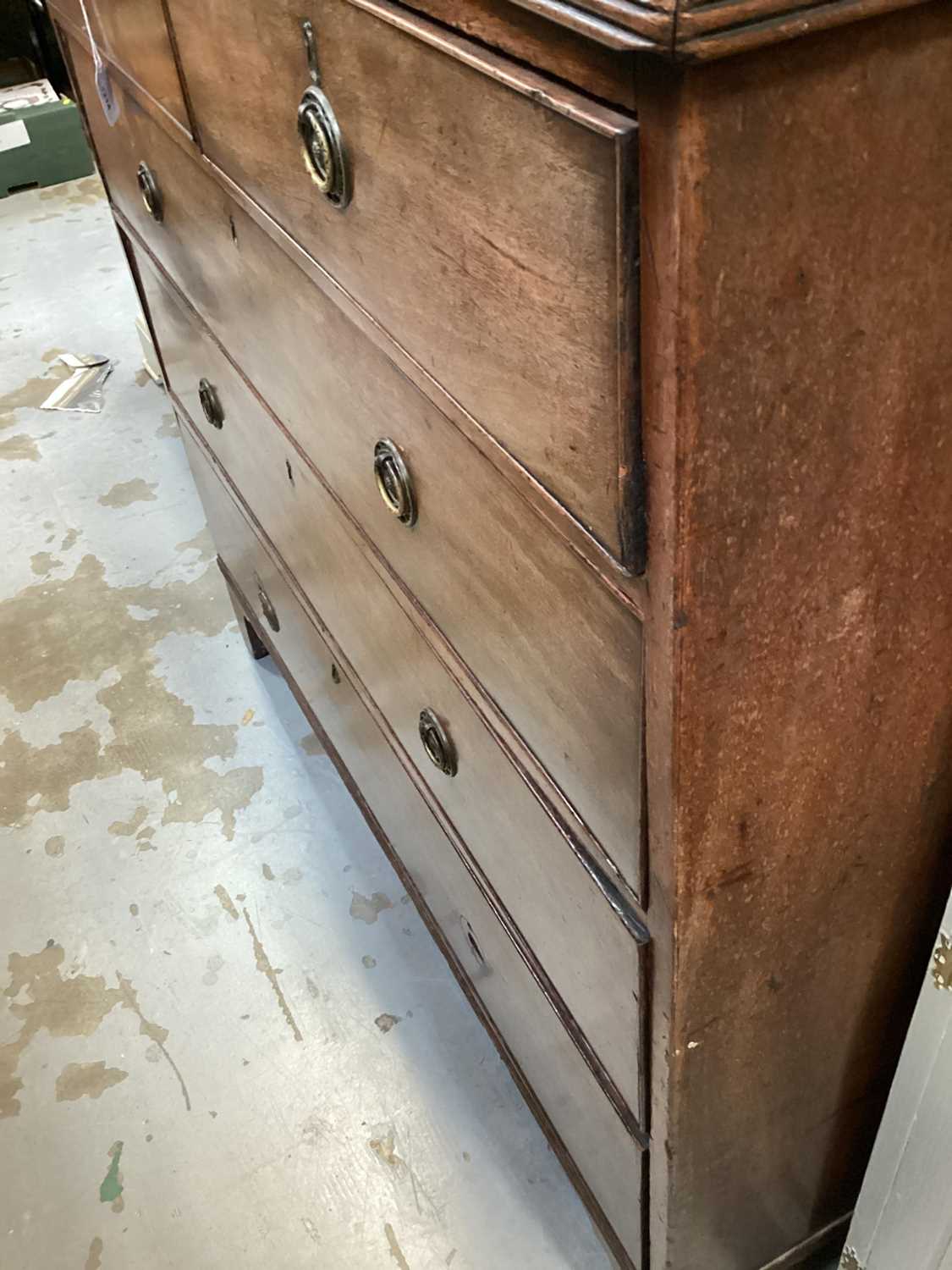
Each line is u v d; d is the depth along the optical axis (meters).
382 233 0.61
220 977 1.40
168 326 1.44
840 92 0.39
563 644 0.62
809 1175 0.94
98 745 1.73
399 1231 1.15
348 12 0.54
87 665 1.88
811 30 0.35
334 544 1.05
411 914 1.45
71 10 1.21
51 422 2.49
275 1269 1.13
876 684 0.60
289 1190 1.19
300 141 0.70
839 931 0.73
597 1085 0.86
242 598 1.71
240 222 0.92
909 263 0.45
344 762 1.45
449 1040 1.31
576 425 0.49
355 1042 1.32
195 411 1.50
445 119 0.49
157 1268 1.14
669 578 0.48
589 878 0.70
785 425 0.46
